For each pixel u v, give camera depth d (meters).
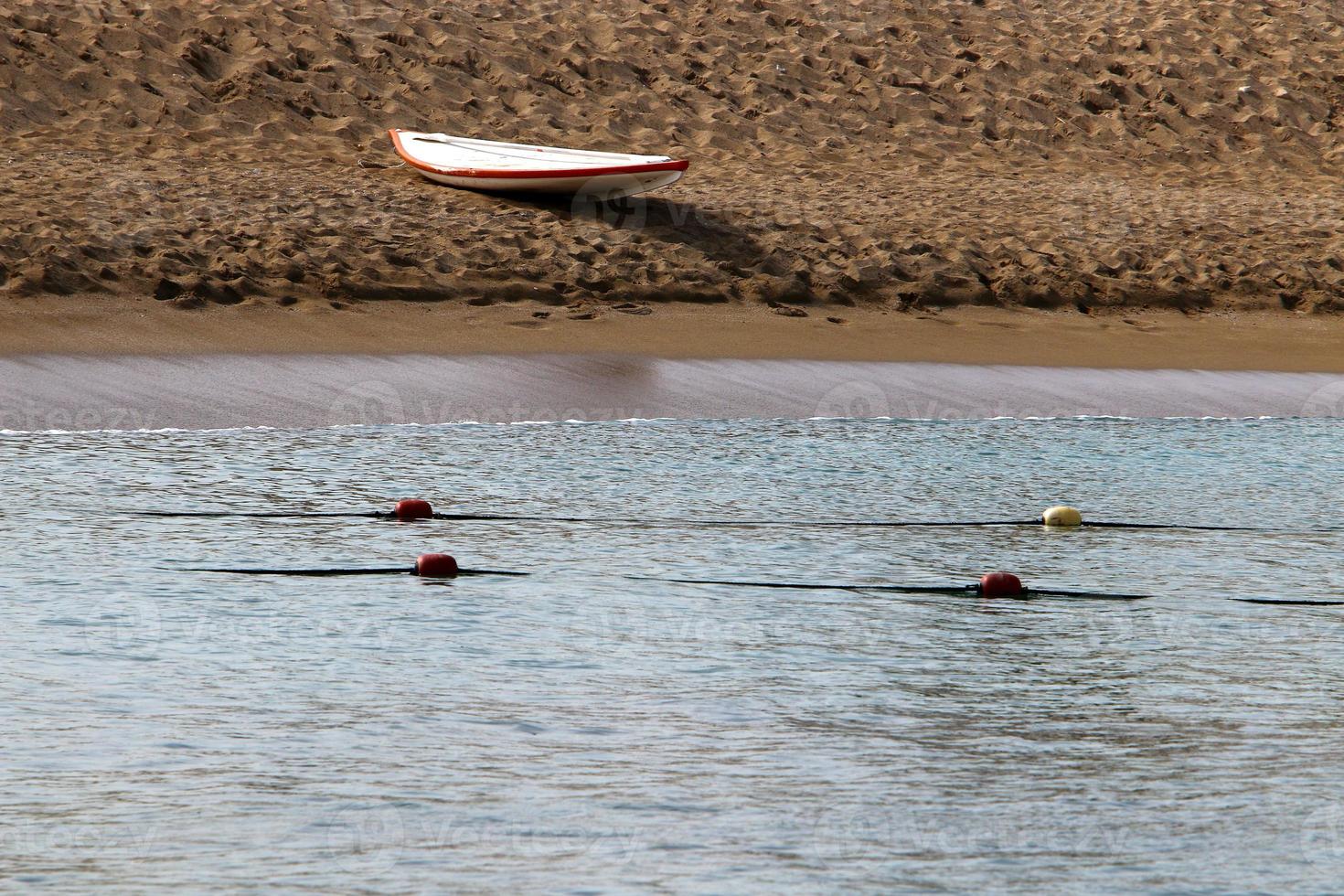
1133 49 121.88
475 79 101.50
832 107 107.38
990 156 105.19
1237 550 37.09
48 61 91.75
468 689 24.50
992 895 17.41
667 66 107.50
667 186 87.31
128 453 45.50
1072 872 18.02
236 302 66.06
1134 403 60.22
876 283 76.44
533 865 17.98
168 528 36.50
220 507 39.03
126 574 31.84
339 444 48.03
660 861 18.12
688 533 37.59
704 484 43.88
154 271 66.56
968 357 66.94
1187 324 76.50
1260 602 31.98
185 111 90.62
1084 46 121.31
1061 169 104.06
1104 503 42.59
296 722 22.69
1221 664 27.00
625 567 33.88
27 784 20.09
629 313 70.12
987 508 41.66
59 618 28.20
